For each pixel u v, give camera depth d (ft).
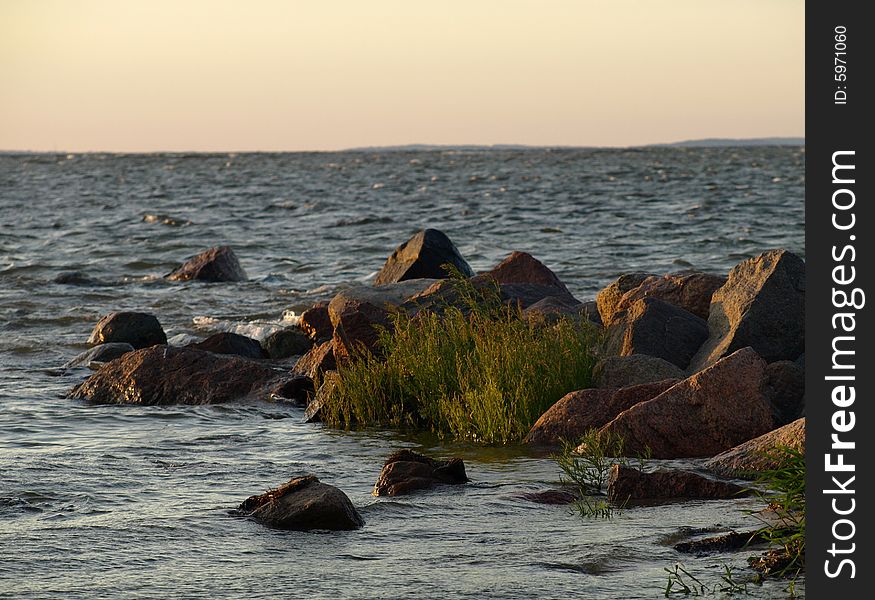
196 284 161.79
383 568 40.57
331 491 47.39
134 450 64.69
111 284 163.43
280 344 100.48
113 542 44.16
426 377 74.38
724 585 37.78
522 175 587.27
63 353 108.37
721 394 62.08
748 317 74.23
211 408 79.41
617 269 173.68
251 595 37.47
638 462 60.13
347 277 170.50
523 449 64.90
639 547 43.01
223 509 49.85
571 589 37.81
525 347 72.54
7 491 53.11
